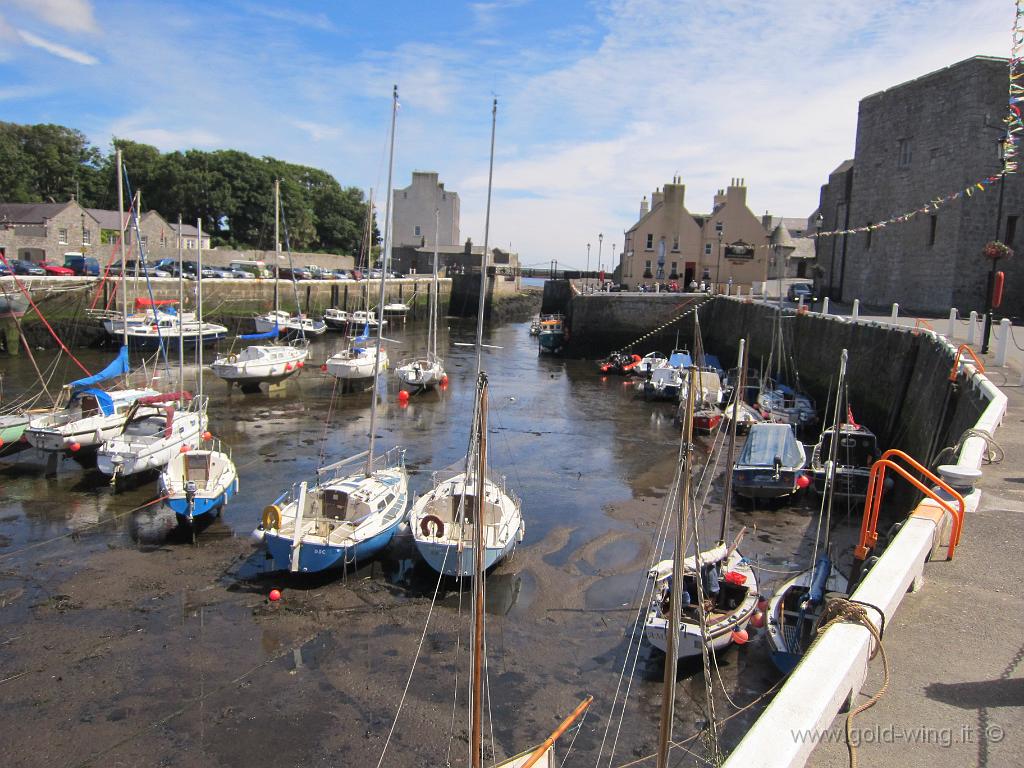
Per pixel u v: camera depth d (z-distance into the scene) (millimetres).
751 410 28953
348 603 13891
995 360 20406
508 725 10469
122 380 30297
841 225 45406
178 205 77750
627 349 50062
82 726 10305
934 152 34125
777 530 17891
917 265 35156
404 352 50219
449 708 10844
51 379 33125
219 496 17312
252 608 13617
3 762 9578
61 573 14852
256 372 33469
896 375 23594
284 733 10258
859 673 4902
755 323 39594
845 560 15938
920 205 35156
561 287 73812
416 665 11914
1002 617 6078
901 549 6469
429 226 96812
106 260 60281
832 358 29812
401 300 70312
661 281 57875
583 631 13031
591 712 10797
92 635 12578
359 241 95625
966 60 31812
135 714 10586
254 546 16312
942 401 17688
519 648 12477
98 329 41562
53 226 57344
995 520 8328
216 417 29078
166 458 20562
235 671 11648
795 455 20312
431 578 15008
